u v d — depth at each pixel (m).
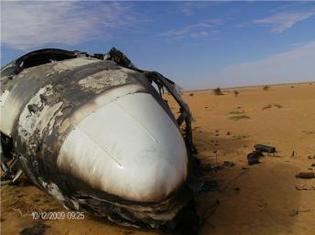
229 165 9.88
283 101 24.30
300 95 28.34
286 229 6.38
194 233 6.05
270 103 23.55
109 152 5.38
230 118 18.17
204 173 9.24
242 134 13.98
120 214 5.66
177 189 5.23
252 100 27.11
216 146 12.27
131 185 5.12
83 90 6.22
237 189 8.12
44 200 8.32
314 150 10.89
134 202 5.19
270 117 17.36
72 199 6.00
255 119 17.22
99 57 8.35
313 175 8.61
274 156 10.50
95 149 5.48
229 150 11.62
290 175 8.86
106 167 5.32
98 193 5.46
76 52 8.80
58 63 7.52
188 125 7.15
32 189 8.97
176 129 5.98
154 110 5.95
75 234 6.59
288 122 15.62
